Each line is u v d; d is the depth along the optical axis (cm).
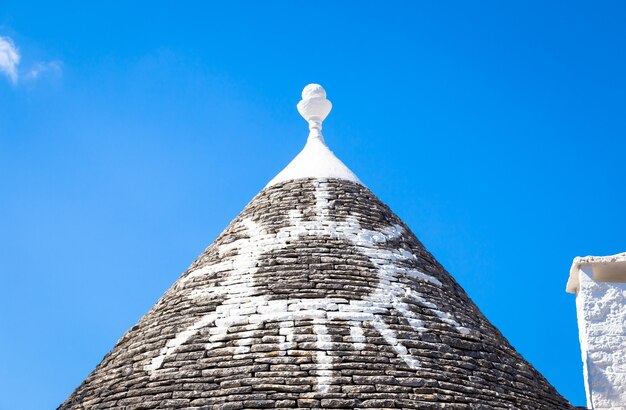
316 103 2359
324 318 1841
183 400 1734
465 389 1789
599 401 2086
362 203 2147
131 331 1992
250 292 1911
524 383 1912
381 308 1886
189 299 1955
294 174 2214
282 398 1702
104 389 1850
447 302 1988
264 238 2036
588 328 2147
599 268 2203
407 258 2042
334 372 1742
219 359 1789
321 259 1973
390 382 1741
